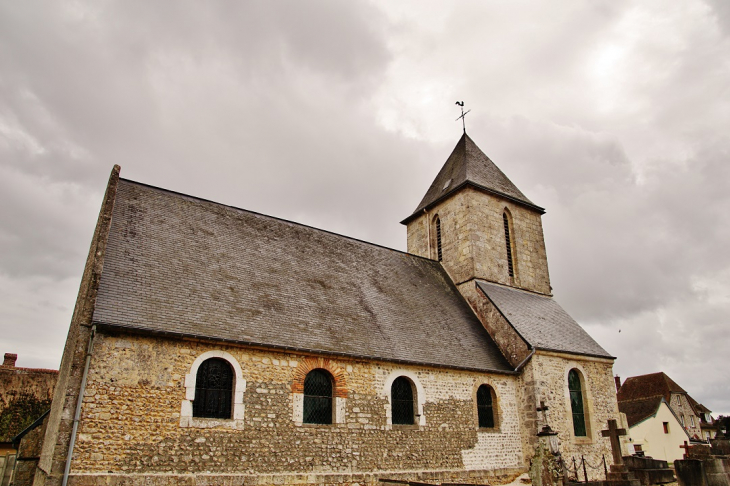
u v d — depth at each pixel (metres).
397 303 17.83
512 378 17.27
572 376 18.53
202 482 10.58
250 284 14.55
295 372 12.76
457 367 15.73
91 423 9.92
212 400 11.52
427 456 14.30
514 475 15.80
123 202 14.69
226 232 16.22
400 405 14.52
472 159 24.64
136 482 9.91
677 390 42.06
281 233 17.92
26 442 14.17
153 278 12.70
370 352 14.27
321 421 12.93
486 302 19.70
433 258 23.80
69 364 11.55
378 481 12.91
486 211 22.66
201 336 11.52
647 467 15.48
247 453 11.41
